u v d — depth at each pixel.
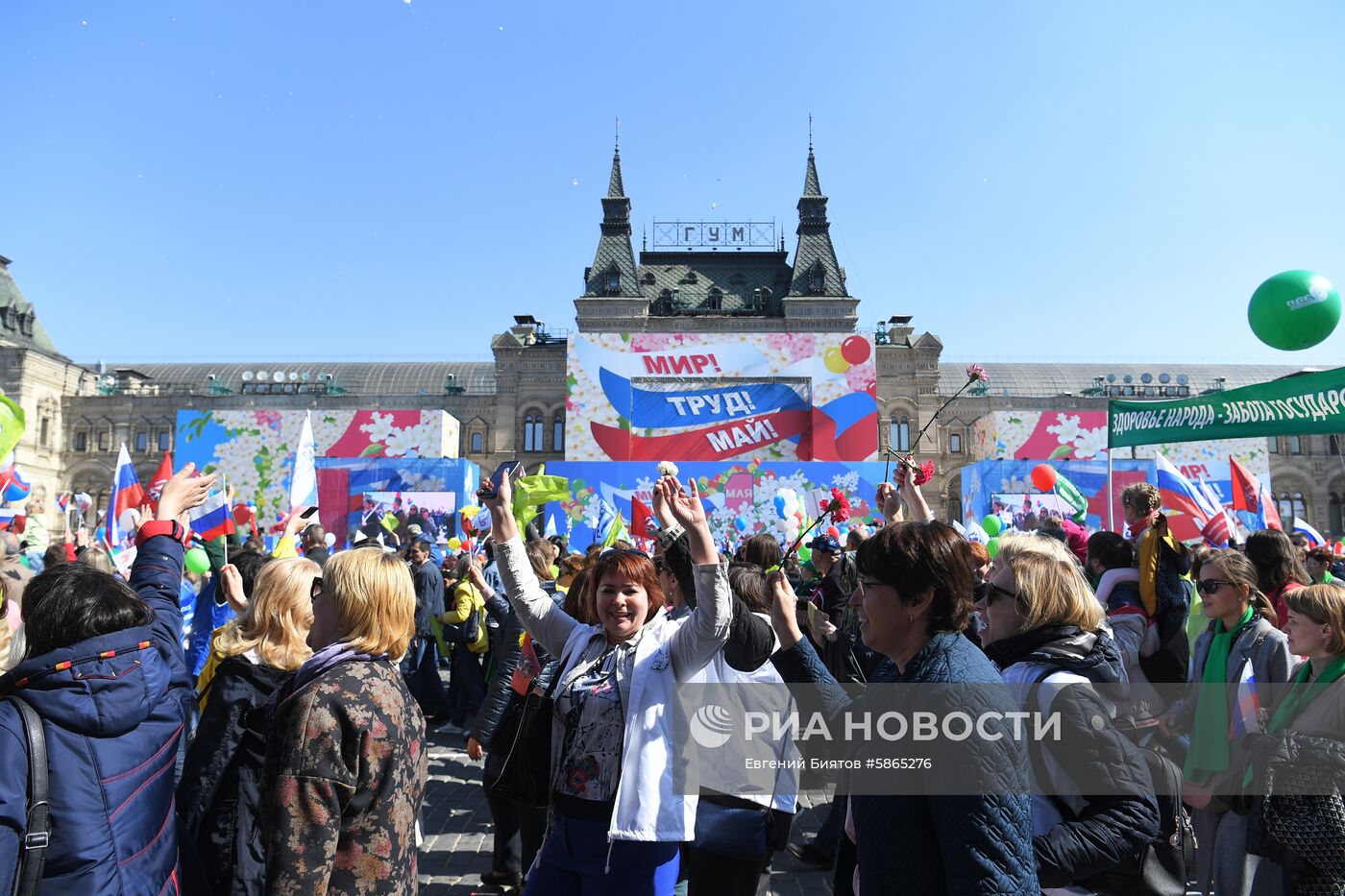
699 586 4.14
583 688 4.31
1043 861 2.97
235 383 74.44
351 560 3.50
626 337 42.72
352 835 3.17
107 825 3.07
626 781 4.08
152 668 3.29
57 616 3.16
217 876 4.12
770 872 6.76
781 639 4.51
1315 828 3.91
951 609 2.83
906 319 59.97
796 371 42.47
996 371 73.62
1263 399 9.23
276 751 3.20
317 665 3.37
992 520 15.52
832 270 59.69
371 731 3.21
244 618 4.53
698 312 61.56
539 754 4.38
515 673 6.43
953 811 2.46
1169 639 5.96
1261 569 6.84
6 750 2.90
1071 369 74.12
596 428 42.19
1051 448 47.41
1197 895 6.08
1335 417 8.48
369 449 47.25
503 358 59.44
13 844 2.85
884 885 2.60
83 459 62.81
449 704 13.35
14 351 59.78
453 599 12.48
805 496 36.31
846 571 8.62
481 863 7.34
